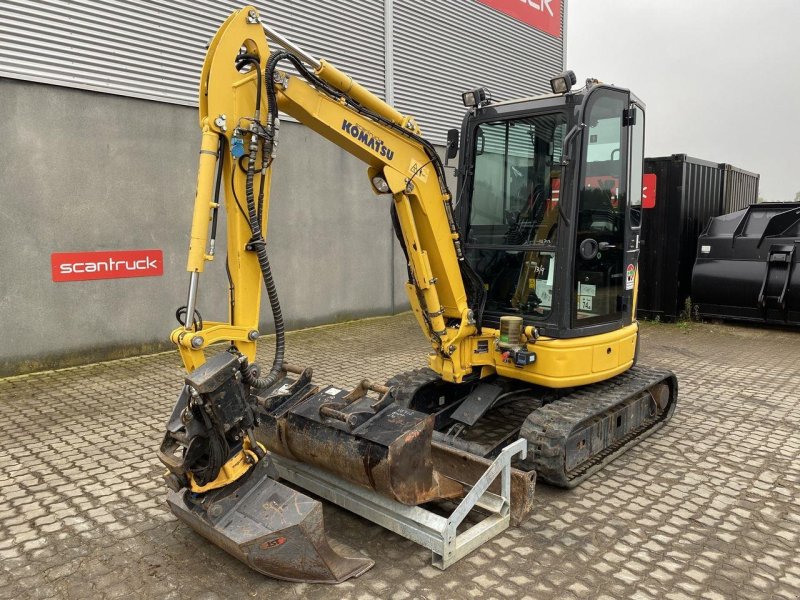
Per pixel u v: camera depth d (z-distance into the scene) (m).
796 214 9.27
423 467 3.22
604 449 4.54
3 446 4.71
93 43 6.73
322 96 3.41
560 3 13.79
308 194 9.08
